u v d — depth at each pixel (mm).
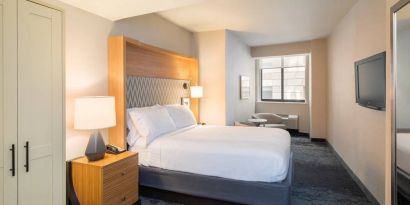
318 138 5906
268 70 7422
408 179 1520
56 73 1794
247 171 2369
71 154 2541
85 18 2664
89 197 2238
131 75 3219
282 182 2295
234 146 2541
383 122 2471
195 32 4980
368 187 2881
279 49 6266
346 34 3842
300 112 6855
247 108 6473
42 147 1711
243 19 4137
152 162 2799
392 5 1651
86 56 2680
